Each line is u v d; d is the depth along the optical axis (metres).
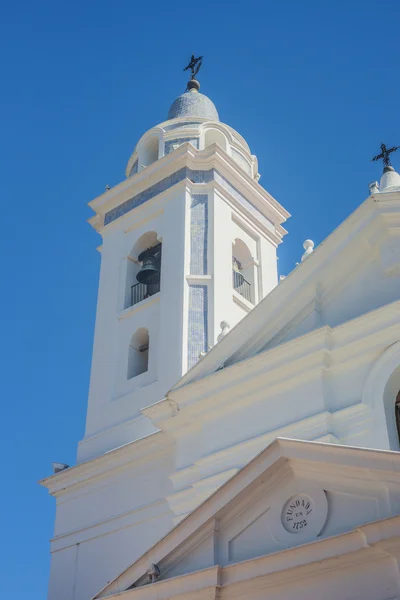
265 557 9.48
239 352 15.77
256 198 23.39
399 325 13.61
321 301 15.09
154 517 16.88
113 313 21.39
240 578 9.62
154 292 21.42
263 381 14.91
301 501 9.81
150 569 10.36
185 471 15.71
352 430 13.42
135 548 16.89
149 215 22.14
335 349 14.17
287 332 15.27
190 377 16.27
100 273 22.53
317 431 13.65
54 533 18.77
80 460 19.41
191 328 19.41
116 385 20.12
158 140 24.27
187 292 19.98
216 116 25.89
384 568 8.70
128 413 19.25
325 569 9.05
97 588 17.14
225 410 15.48
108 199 23.28
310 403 14.09
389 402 13.44
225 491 10.31
